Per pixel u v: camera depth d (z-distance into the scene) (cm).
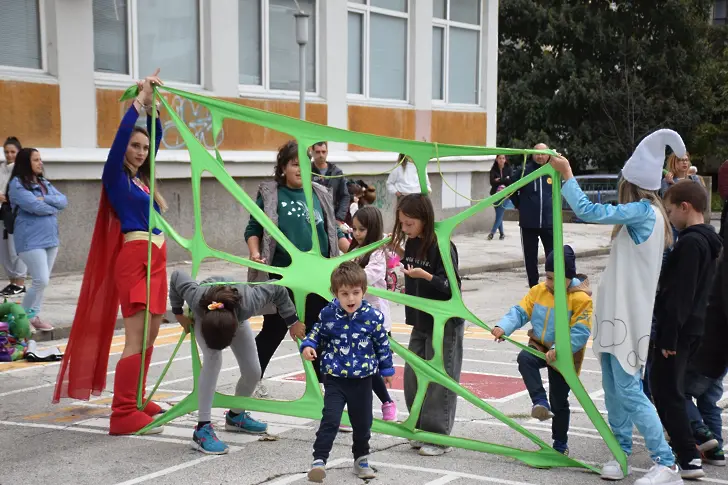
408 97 1956
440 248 543
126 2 1389
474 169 2108
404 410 658
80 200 1321
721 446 538
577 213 492
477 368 812
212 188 1499
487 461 538
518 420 635
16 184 916
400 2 1927
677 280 493
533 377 536
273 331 636
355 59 1828
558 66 3325
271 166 1582
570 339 520
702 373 536
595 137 3388
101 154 1333
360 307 497
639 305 485
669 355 499
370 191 1162
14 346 847
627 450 517
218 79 1516
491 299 1257
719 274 532
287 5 1659
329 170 1104
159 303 608
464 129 2103
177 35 1473
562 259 516
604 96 3300
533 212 1217
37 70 1286
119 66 1391
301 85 1416
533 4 3359
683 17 3334
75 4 1302
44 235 929
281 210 625
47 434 596
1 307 856
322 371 499
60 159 1273
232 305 541
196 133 1477
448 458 545
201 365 589
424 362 545
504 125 3416
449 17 2067
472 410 664
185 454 548
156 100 589
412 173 1329
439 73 2058
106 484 491
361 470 501
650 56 3356
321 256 583
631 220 481
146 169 622
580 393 515
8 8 1247
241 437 588
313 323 604
